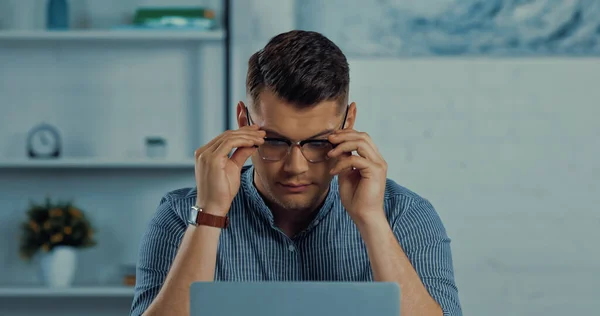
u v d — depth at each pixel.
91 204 4.59
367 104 4.41
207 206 1.99
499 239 4.41
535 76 4.41
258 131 1.95
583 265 4.40
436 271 2.15
